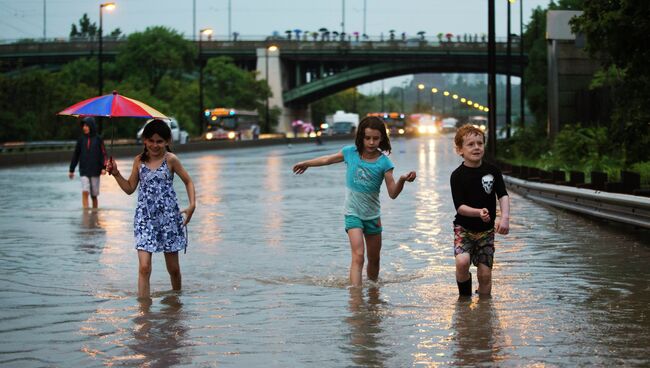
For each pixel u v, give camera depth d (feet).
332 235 83.35
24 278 59.62
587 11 118.21
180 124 638.53
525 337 41.01
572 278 57.57
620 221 84.74
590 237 79.97
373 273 57.72
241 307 49.06
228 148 426.51
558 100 219.41
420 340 40.65
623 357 37.32
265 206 115.55
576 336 41.14
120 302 50.90
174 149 355.77
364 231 55.98
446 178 175.32
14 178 193.16
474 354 37.99
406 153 329.52
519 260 65.72
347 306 48.93
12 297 52.65
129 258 69.05
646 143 122.72
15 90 501.97
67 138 514.27
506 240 77.87
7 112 485.15
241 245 76.07
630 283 55.67
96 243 78.33
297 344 40.22
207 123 541.34
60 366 36.88
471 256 50.98
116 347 40.01
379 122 54.44
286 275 60.13
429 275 59.41
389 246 74.64
